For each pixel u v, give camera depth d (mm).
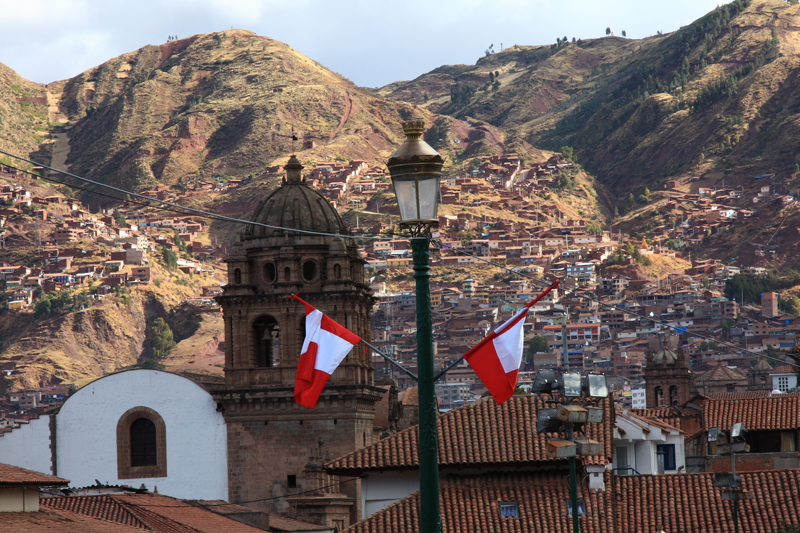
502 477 76250
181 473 110125
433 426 32875
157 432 111000
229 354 110375
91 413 112438
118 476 111000
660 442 95125
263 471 108625
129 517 79375
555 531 72375
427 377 33000
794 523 73562
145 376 112125
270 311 109750
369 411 111625
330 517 99375
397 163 33469
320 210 112688
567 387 42625
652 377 182125
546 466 76062
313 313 40562
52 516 65188
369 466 78562
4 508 61938
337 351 39656
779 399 104125
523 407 79438
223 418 110125
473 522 73125
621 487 77688
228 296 110125
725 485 61000
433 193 33594
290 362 109000
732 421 102812
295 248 110125
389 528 73438
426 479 32594
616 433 88438
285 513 106625
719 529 73812
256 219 111938
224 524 85812
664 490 77188
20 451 112500
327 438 107875
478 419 78938
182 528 80125
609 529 72500
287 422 108938
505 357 37656
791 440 101250
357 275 113312
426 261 33531
